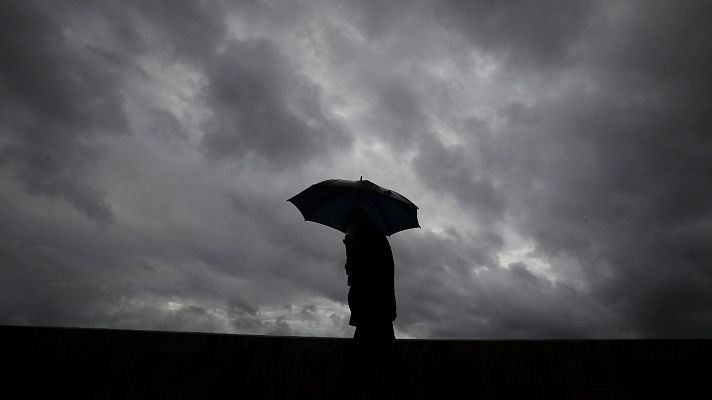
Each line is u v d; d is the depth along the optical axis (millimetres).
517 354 3547
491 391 3406
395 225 3635
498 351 3562
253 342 3498
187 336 3486
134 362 3336
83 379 3236
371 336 2684
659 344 3523
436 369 3492
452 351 3570
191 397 3258
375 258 2818
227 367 3383
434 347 3590
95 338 3385
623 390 3373
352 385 2760
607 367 3459
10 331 3305
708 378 3365
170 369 3340
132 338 3424
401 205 3516
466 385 3426
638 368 3443
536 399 3367
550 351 3543
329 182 3576
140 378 3285
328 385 3354
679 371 3406
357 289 2799
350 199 3625
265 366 3410
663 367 3434
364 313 2730
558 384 3418
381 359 2756
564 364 3488
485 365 3510
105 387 3232
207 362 3391
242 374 3365
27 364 3225
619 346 3539
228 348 3463
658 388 3365
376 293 2748
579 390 3387
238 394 3291
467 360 3531
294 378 3373
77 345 3342
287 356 3459
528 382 3432
